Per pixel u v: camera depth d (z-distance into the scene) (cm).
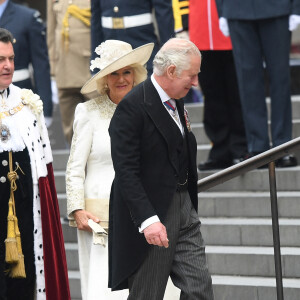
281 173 2925
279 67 3011
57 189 3253
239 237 2781
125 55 2214
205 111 3127
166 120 1936
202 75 3103
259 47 3033
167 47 1923
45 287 2158
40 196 2162
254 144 3022
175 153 1944
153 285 1956
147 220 1880
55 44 3488
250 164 2258
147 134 1927
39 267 2161
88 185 2280
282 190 2930
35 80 3197
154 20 3120
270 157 2230
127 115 1923
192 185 2011
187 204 1995
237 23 3003
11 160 2136
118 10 3089
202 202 2936
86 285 2300
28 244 2159
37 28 3186
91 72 3105
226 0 3008
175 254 1977
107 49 2289
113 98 2291
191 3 3109
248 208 2880
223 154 3112
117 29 3094
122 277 1950
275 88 3025
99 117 2281
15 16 3175
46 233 2166
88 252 2298
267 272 2647
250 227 2769
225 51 3084
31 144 2166
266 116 3039
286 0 2972
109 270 2005
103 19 3123
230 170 2294
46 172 2195
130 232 1944
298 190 2908
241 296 2561
